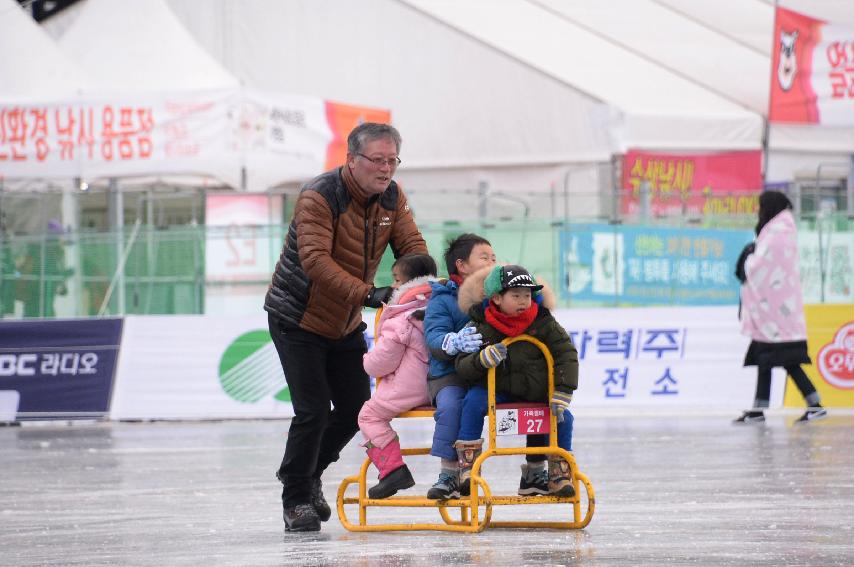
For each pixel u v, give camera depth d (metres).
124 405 32.56
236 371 32.34
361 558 12.45
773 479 18.89
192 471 21.91
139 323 32.78
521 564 11.77
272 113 34.78
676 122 43.03
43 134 34.06
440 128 46.50
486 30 49.38
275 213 35.53
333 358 14.81
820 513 15.22
